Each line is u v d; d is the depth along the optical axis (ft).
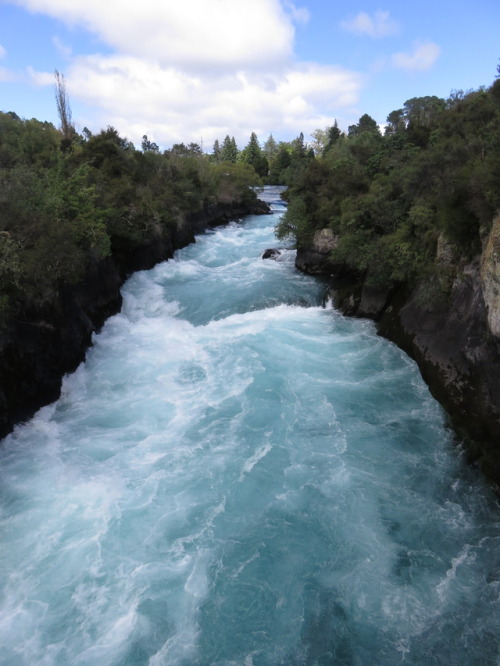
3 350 49.98
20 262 54.03
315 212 105.70
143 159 151.12
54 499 41.60
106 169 128.26
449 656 29.01
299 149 441.27
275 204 260.62
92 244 74.23
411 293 71.56
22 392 52.65
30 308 55.52
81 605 32.14
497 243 43.09
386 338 72.95
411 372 62.34
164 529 38.47
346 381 60.95
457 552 36.24
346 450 47.91
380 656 29.04
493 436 45.16
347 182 103.14
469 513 40.01
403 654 29.14
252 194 224.94
